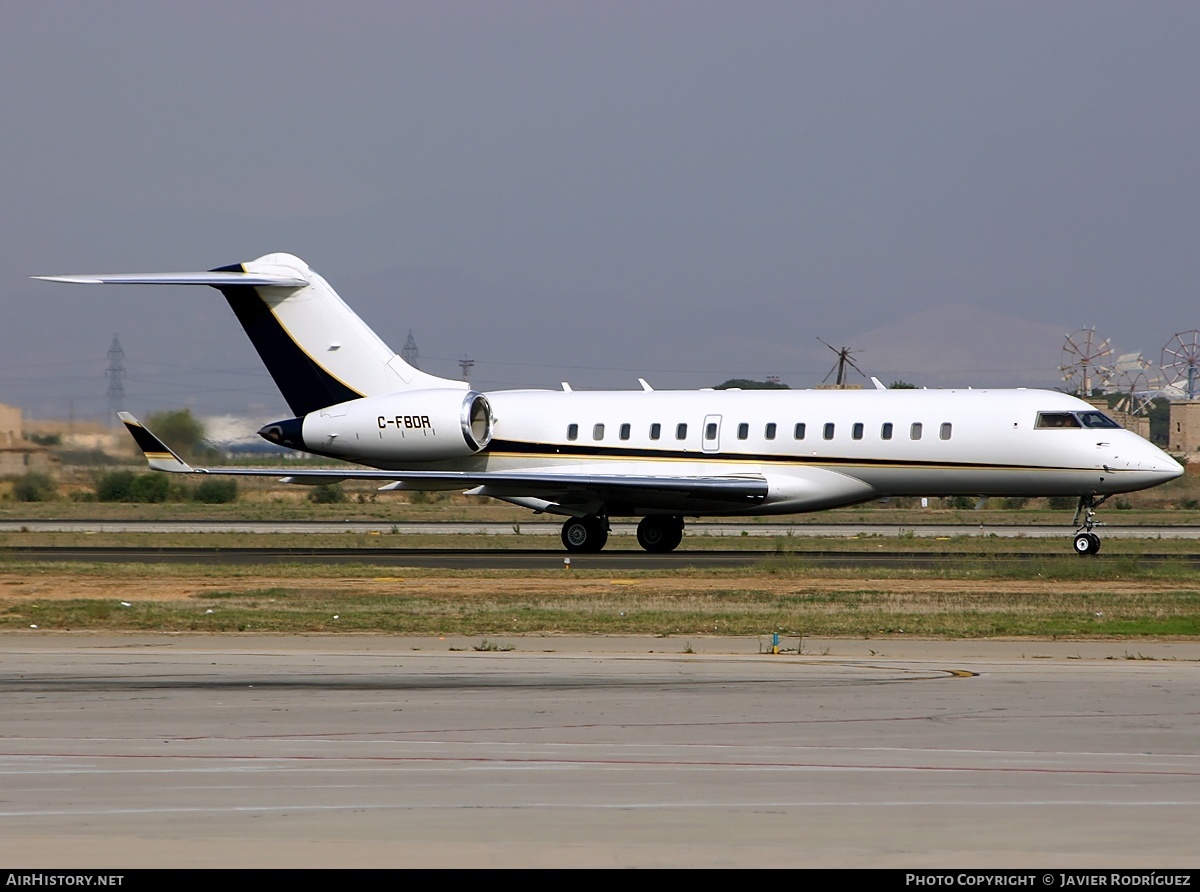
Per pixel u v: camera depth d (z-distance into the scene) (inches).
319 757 1836.9
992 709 2170.3
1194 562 5226.4
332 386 6127.0
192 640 3083.2
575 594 3978.8
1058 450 5255.9
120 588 4215.1
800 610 3535.9
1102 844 1407.5
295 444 6122.1
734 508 5654.5
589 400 5969.5
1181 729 2006.6
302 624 3309.5
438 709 2187.5
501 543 6688.0
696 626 3238.2
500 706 2213.3
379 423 5964.6
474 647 2942.9
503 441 5999.0
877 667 2637.8
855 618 3373.5
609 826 1480.1
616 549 6269.7
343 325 6102.4
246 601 3806.6
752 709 2177.7
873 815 1526.8
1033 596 3846.0
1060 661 2721.5
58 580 4446.4
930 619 3351.4
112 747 1905.8
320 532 7603.4
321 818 1519.4
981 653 2847.0
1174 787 1657.2
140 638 3115.2
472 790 1648.6
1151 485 5187.0
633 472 5797.2
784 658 2775.6
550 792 1638.8
